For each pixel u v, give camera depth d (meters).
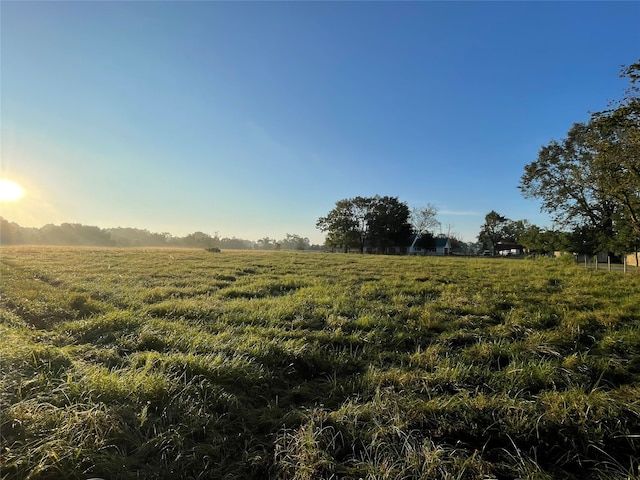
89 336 5.81
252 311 7.82
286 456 2.97
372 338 6.15
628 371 4.80
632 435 3.26
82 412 3.19
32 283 10.74
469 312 8.09
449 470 2.82
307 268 19.98
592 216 29.64
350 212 74.62
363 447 3.14
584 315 7.39
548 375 4.49
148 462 2.86
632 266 29.03
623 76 14.16
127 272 15.63
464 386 4.31
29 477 2.49
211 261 24.00
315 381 4.68
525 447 3.24
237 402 3.81
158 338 5.63
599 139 17.31
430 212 79.81
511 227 86.69
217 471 2.85
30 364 4.16
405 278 14.98
